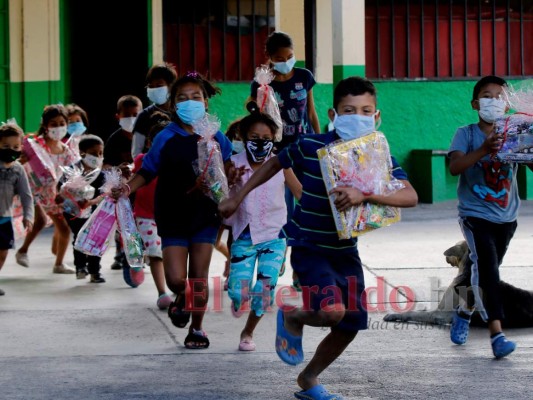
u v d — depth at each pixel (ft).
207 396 24.67
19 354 28.84
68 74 62.85
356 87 22.31
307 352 28.89
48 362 27.94
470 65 67.97
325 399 23.18
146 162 28.99
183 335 31.17
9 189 38.42
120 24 64.44
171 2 62.59
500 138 27.04
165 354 28.84
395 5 66.49
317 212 22.59
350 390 25.04
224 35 63.62
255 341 30.35
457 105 67.67
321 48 63.82
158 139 28.89
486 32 68.03
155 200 29.04
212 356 28.60
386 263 42.50
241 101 63.67
